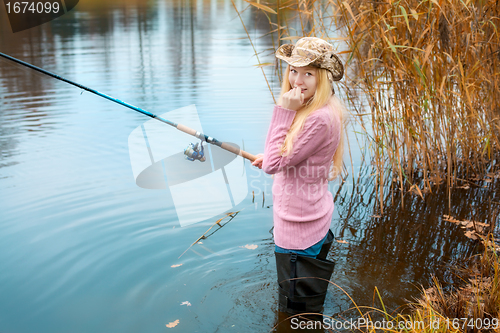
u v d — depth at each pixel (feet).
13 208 11.15
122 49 33.88
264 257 9.23
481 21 12.15
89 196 11.86
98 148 15.19
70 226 10.36
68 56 30.53
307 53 6.25
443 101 12.59
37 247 9.50
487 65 12.80
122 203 11.51
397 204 12.00
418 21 11.57
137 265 8.89
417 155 14.34
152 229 10.31
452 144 13.64
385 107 12.43
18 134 16.61
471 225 10.62
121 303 7.72
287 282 7.16
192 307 7.61
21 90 23.38
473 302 7.46
